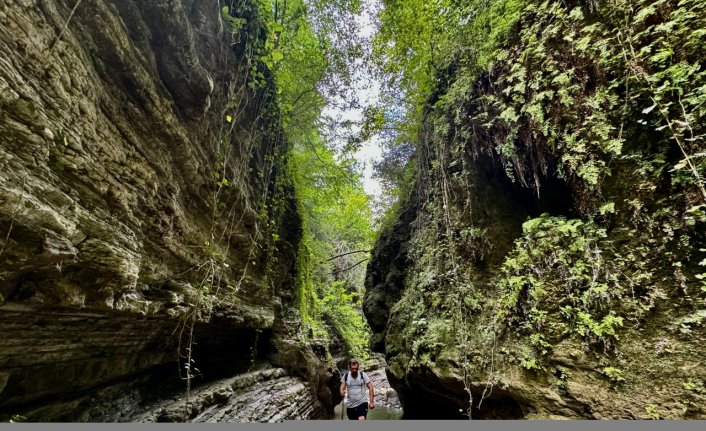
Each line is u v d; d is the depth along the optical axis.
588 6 4.49
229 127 6.50
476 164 7.13
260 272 8.02
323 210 15.38
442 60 8.59
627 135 3.99
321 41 9.02
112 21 3.54
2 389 2.72
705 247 3.37
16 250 2.22
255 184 7.78
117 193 3.47
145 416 4.23
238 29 6.76
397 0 8.17
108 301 3.14
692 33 3.41
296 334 9.82
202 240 5.30
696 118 3.34
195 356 5.91
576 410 3.96
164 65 4.51
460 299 6.17
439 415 7.81
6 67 2.30
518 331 4.96
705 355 3.15
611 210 4.03
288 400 7.75
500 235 6.18
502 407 5.16
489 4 6.39
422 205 9.53
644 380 3.48
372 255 13.70
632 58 3.88
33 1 2.62
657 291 3.61
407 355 7.65
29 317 2.68
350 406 7.00
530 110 4.96
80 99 3.09
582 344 4.13
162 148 4.44
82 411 3.60
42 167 2.53
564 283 4.54
